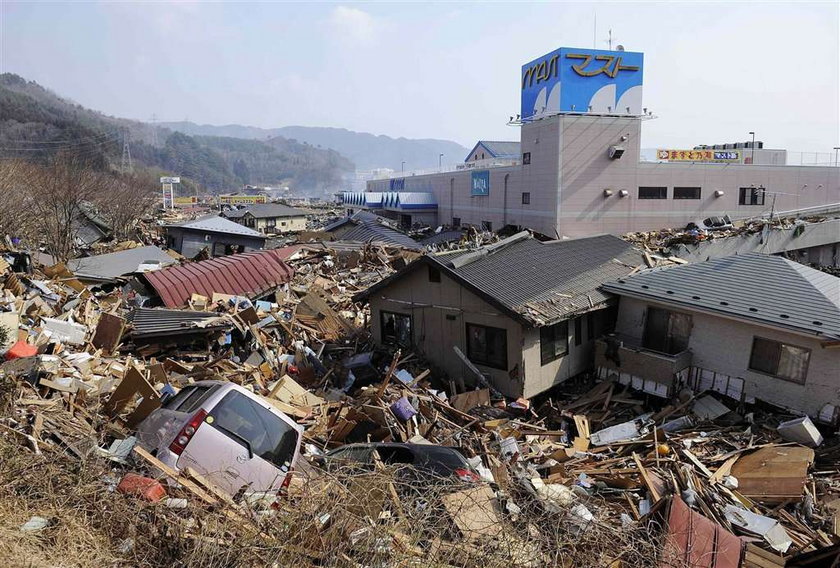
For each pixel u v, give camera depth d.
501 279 16.56
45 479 6.01
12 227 31.25
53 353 13.52
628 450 12.99
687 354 15.91
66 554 5.11
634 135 43.25
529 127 45.75
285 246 37.38
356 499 5.89
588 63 41.81
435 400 14.25
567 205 42.91
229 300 20.94
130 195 52.34
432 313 16.97
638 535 7.29
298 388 13.94
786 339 14.04
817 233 36.06
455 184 60.44
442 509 6.25
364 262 33.66
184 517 5.78
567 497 9.09
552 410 15.43
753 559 8.16
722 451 12.63
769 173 45.97
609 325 18.30
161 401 9.79
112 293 21.97
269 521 5.70
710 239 33.69
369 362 16.55
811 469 11.87
